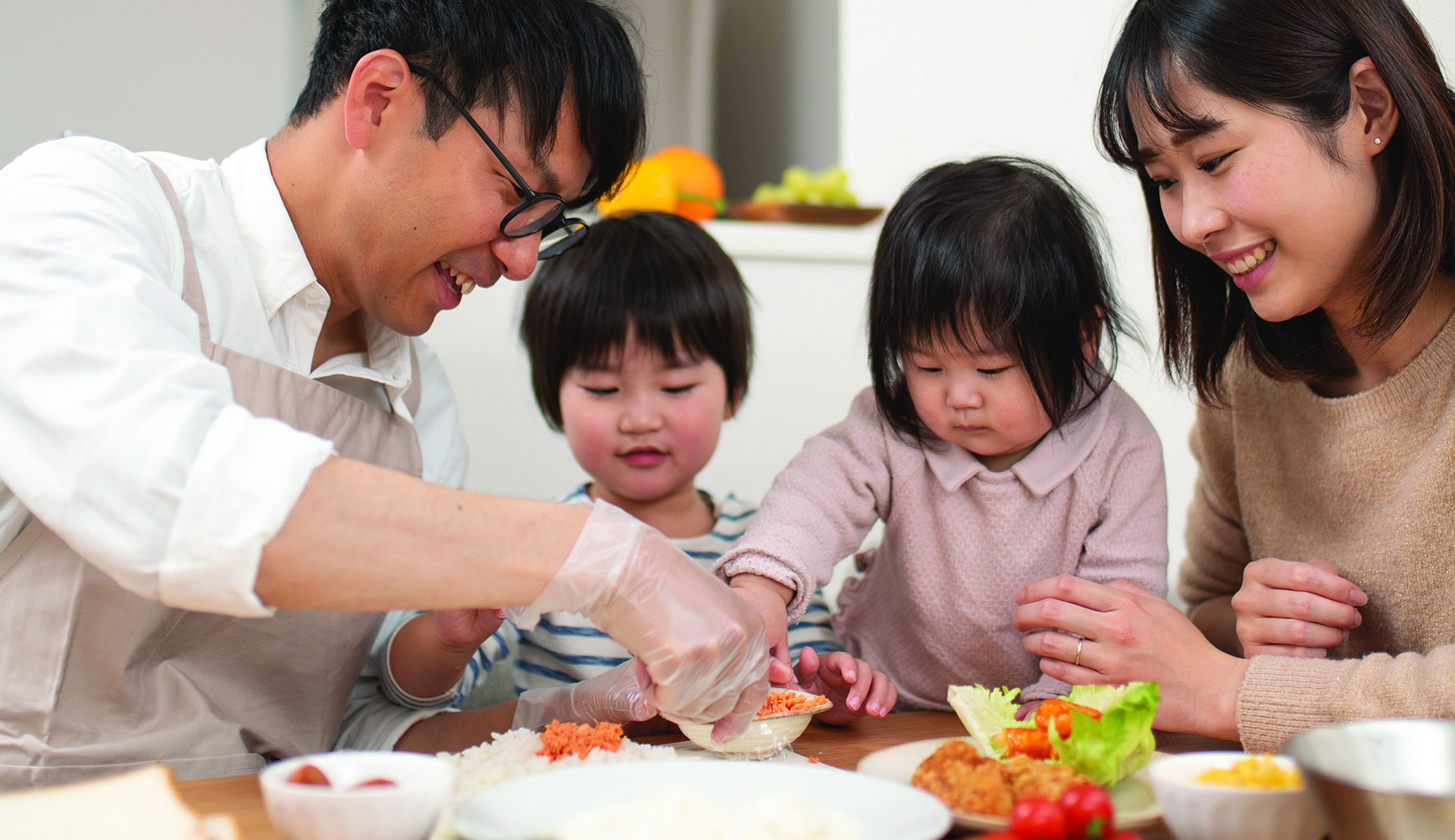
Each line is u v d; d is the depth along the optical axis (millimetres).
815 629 1327
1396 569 981
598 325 1262
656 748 764
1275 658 853
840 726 996
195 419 646
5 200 785
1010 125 1831
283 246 965
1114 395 1197
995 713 787
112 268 733
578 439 1314
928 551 1186
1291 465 1103
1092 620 914
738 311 1352
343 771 579
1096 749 668
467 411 1517
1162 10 909
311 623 1012
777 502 1142
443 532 675
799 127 2334
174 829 517
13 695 864
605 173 981
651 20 2492
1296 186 862
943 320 1044
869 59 1908
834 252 1659
